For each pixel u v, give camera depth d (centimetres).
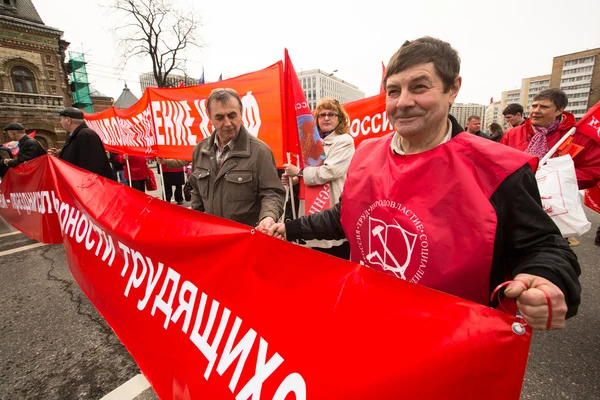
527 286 68
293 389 87
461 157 89
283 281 98
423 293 74
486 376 67
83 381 182
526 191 82
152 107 353
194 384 115
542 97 279
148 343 141
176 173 677
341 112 241
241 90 280
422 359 71
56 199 243
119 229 160
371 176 109
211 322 114
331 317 85
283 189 209
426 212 91
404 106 94
